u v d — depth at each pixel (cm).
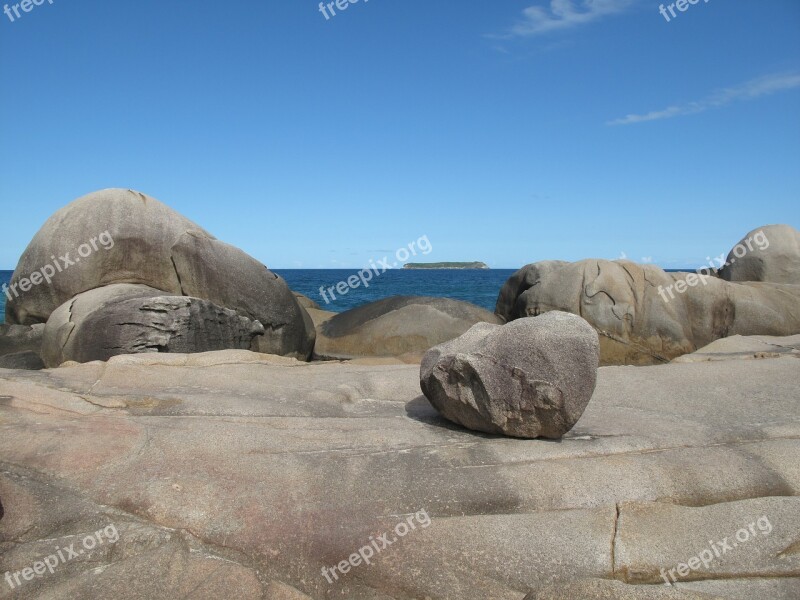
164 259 1023
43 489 430
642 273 1329
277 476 447
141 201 1045
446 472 455
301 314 1131
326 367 797
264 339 1045
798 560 384
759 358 850
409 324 1235
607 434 523
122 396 603
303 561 384
